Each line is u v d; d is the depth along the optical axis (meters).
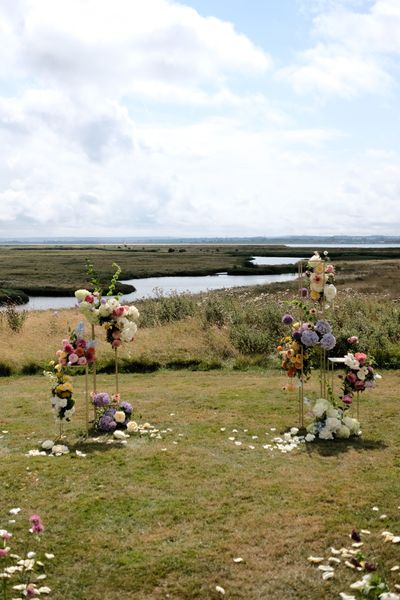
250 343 12.89
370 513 4.89
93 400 7.48
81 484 5.58
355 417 7.90
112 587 3.88
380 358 11.57
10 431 7.49
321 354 7.69
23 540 4.47
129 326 7.73
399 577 3.93
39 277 52.31
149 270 60.84
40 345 13.35
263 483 5.59
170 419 7.98
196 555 4.26
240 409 8.49
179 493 5.36
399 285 29.48
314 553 4.28
